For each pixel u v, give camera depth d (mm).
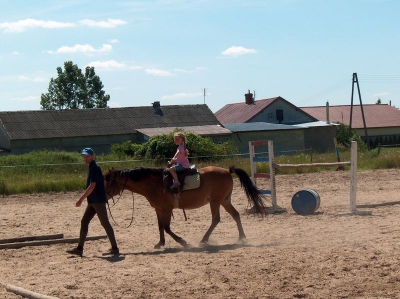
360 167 31844
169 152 39594
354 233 13172
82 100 77438
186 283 9039
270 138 55312
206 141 39094
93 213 11844
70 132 53438
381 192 21344
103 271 10109
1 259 11500
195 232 14320
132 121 56812
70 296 8500
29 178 26938
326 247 11508
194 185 12344
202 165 31234
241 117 69750
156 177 12359
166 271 9891
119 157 40000
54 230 15375
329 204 18562
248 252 11289
